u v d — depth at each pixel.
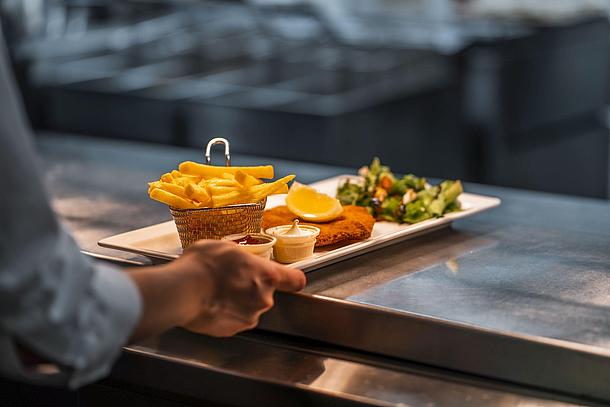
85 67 4.01
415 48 3.63
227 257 1.08
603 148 4.05
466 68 3.50
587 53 3.90
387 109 3.54
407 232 1.48
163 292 0.99
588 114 3.99
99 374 0.92
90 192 2.01
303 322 1.26
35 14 3.99
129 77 3.90
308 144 3.49
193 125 3.71
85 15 4.02
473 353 1.14
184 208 1.34
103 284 0.91
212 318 1.08
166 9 4.02
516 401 1.09
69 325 0.87
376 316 1.20
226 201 1.33
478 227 1.64
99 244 1.44
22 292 0.83
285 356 1.24
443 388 1.12
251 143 3.61
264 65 3.90
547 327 1.13
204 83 3.84
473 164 3.54
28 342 0.85
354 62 3.72
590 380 1.07
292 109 3.51
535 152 3.70
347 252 1.39
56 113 4.00
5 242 0.83
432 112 3.57
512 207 1.81
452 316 1.17
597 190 4.05
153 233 1.49
